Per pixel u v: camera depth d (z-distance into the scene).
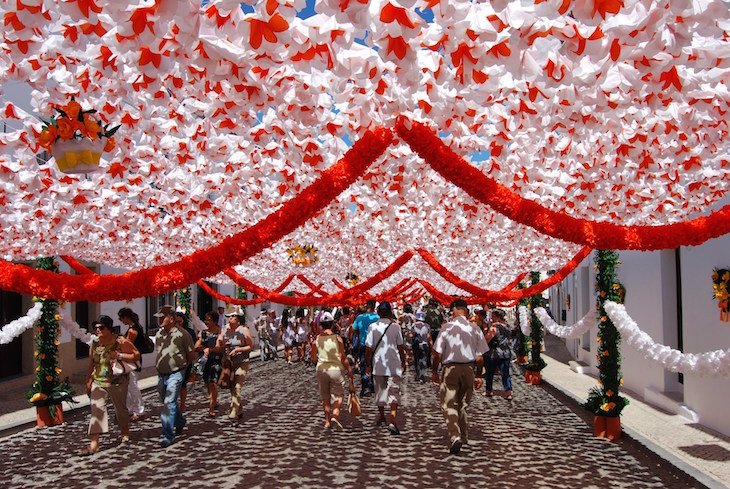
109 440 7.67
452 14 2.02
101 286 3.40
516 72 2.41
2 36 2.41
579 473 5.89
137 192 5.99
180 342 7.53
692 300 8.16
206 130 4.29
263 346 19.12
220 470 6.14
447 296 14.80
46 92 3.53
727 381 7.43
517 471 5.98
